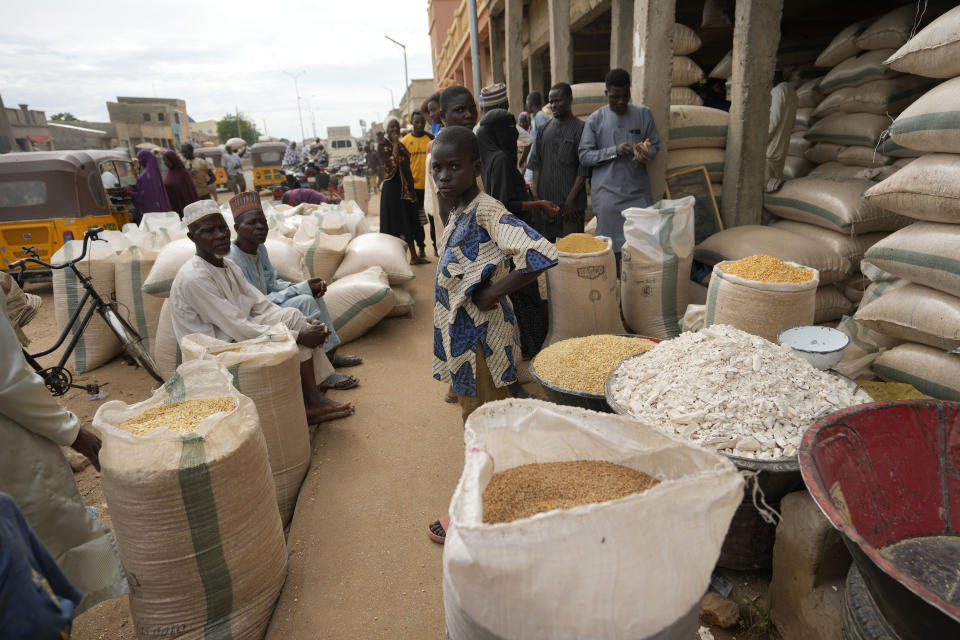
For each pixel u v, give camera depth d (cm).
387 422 344
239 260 349
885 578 117
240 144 1656
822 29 670
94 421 190
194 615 189
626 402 217
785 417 189
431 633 198
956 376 248
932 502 166
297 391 277
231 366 253
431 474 290
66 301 473
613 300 362
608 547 102
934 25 241
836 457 154
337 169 2020
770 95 432
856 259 375
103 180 798
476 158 208
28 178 690
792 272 276
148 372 454
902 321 262
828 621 168
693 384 204
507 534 100
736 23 428
